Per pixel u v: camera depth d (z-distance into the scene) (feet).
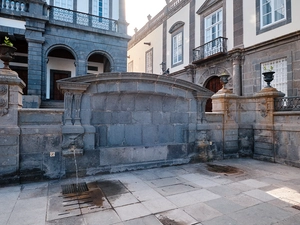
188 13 48.75
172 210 10.24
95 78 15.89
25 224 8.86
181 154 19.77
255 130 22.21
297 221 9.20
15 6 35.96
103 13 45.91
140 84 17.60
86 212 9.98
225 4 38.91
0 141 13.52
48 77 47.24
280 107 20.86
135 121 18.33
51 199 11.50
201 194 12.28
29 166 14.34
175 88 19.34
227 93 22.39
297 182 14.46
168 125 19.65
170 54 55.06
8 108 13.79
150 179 15.17
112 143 17.34
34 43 36.96
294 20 28.25
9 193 12.32
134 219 9.34
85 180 14.87
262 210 10.25
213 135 21.42
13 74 13.89
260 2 32.78
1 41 37.83
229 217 9.55
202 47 43.73
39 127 14.60
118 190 12.92
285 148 19.45
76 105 15.67
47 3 40.52
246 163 20.15
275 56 30.45
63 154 15.01
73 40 41.01
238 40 36.27
